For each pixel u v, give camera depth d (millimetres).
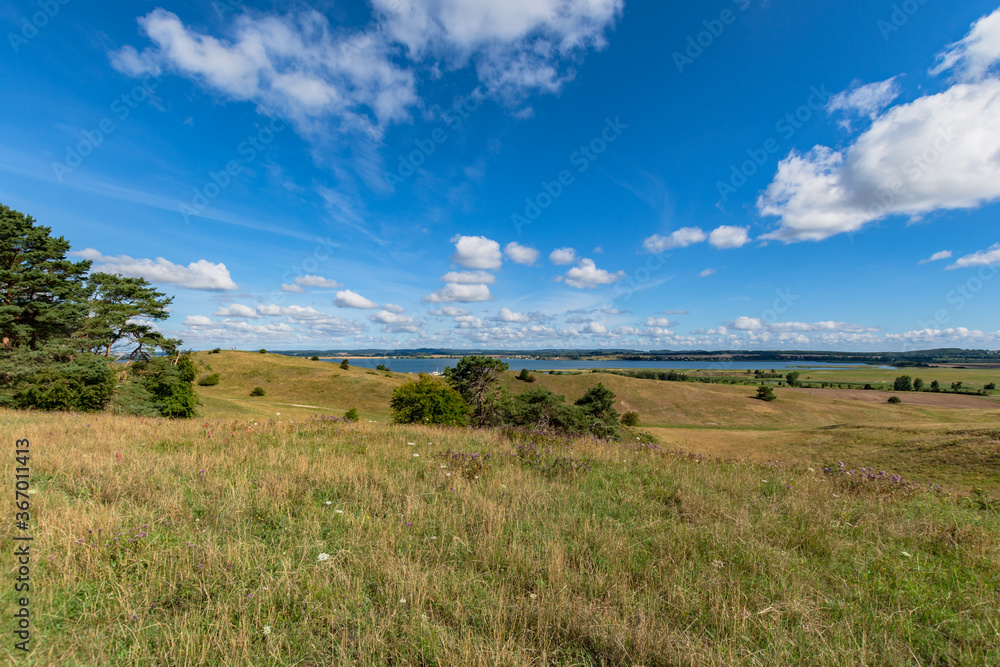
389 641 2615
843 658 2486
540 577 3352
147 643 2482
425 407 21562
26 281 30328
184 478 5797
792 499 5820
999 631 2836
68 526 3789
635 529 4590
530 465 7602
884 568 3789
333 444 9148
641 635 2574
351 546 3771
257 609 2793
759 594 3191
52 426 10555
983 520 5379
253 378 70812
